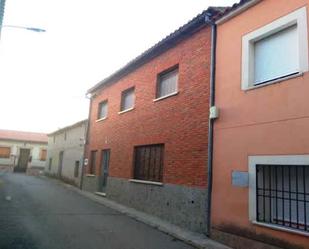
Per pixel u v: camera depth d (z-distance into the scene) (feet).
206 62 32.65
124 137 48.96
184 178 33.37
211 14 31.65
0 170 125.80
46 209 39.19
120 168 48.75
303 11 23.34
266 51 26.58
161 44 39.78
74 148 77.20
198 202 30.66
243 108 27.04
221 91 29.78
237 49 28.73
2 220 31.14
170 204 34.96
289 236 21.84
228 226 26.66
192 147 32.81
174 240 27.99
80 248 23.53
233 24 29.71
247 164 25.81
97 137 60.75
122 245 25.18
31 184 73.46
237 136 27.17
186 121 34.42
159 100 40.32
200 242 26.99
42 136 141.90
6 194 51.67
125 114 49.70
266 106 25.00
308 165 21.79
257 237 23.99
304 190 22.47
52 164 104.88
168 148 37.01
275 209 24.26
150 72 43.70
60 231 28.25
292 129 22.80
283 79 23.98
